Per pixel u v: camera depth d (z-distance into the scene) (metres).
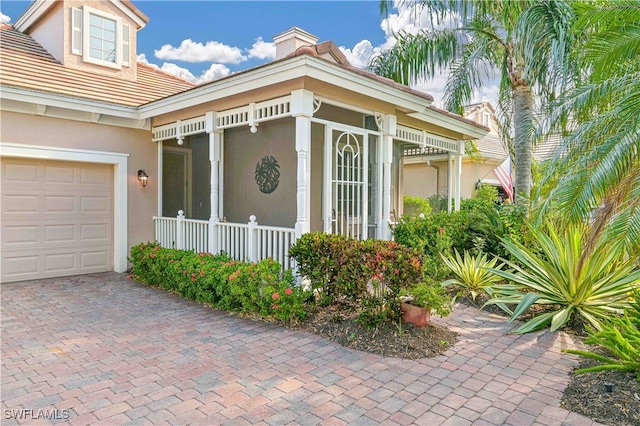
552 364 4.02
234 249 7.11
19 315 5.51
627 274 5.36
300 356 4.20
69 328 5.02
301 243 5.50
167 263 6.72
